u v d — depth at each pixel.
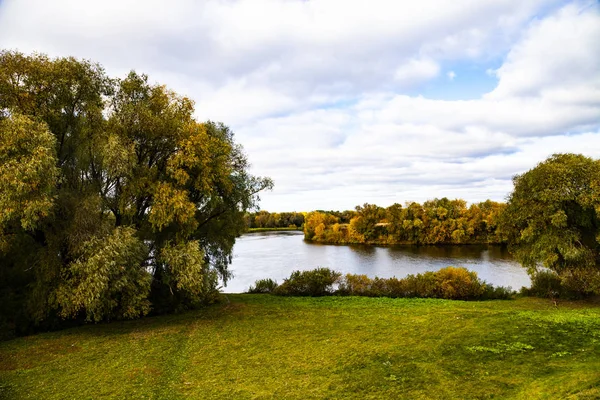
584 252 23.97
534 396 9.97
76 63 18.81
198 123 21.36
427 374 12.27
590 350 13.64
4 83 16.72
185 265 19.38
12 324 17.70
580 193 23.34
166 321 20.45
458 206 94.38
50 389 11.96
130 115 19.64
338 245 91.81
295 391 11.49
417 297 27.14
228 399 11.09
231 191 23.64
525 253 26.56
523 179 26.25
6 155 14.95
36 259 17.75
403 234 92.69
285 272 49.50
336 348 15.42
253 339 16.98
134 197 20.27
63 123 19.27
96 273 16.22
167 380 12.62
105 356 14.95
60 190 18.28
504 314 20.06
